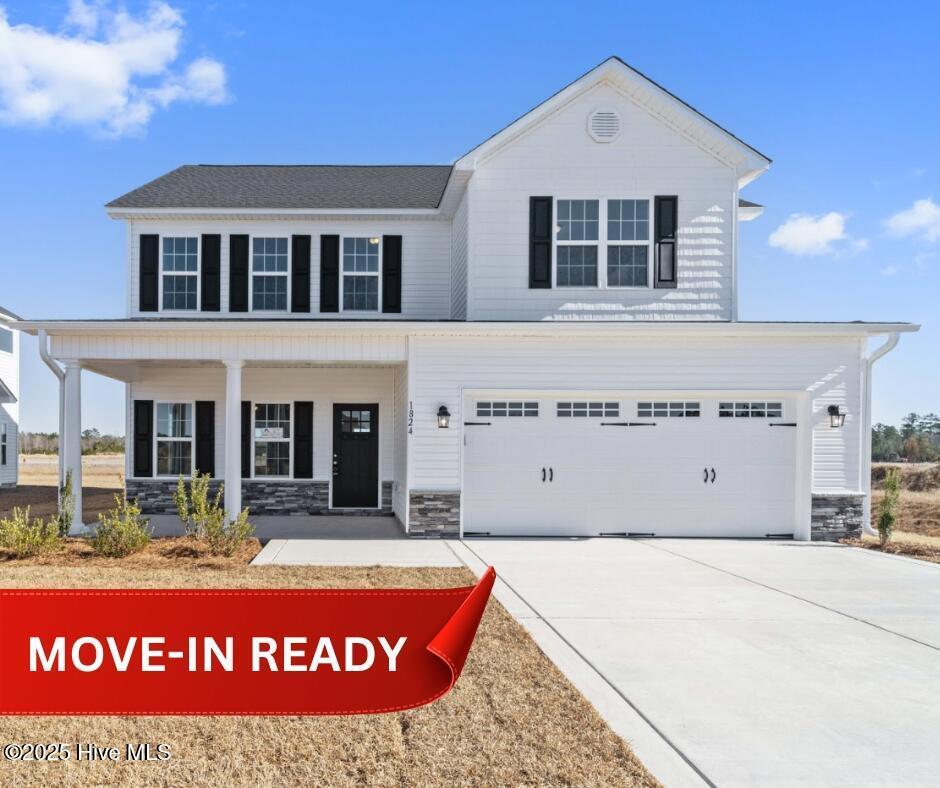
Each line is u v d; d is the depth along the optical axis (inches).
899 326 499.2
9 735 181.0
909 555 459.5
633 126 546.0
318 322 494.3
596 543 493.4
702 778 168.4
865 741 189.6
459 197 590.6
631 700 213.8
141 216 627.5
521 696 213.9
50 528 424.5
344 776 164.7
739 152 538.3
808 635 282.0
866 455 526.6
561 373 514.3
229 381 504.4
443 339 510.6
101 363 559.8
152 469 627.2
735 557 446.9
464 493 514.0
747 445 524.1
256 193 666.2
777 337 516.7
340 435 637.3
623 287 540.1
